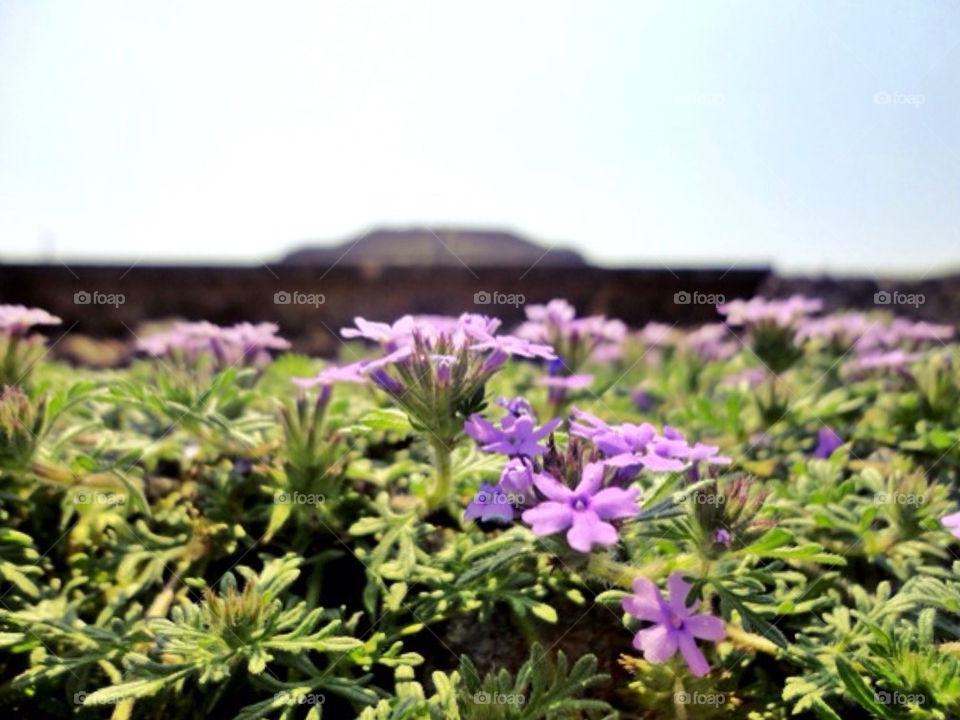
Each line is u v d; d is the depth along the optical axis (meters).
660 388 0.17
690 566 0.09
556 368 0.14
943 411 0.14
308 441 0.11
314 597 0.10
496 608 0.11
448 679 0.09
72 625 0.09
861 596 0.10
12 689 0.09
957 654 0.09
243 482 0.12
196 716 0.09
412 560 0.10
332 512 0.11
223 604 0.09
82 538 0.11
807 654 0.09
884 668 0.08
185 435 0.13
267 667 0.10
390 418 0.10
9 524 0.11
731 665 0.09
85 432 0.13
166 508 0.12
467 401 0.10
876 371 0.17
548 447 0.09
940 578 0.11
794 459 0.14
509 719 0.08
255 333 0.15
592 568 0.09
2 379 0.12
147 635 0.09
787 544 0.10
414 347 0.10
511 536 0.10
